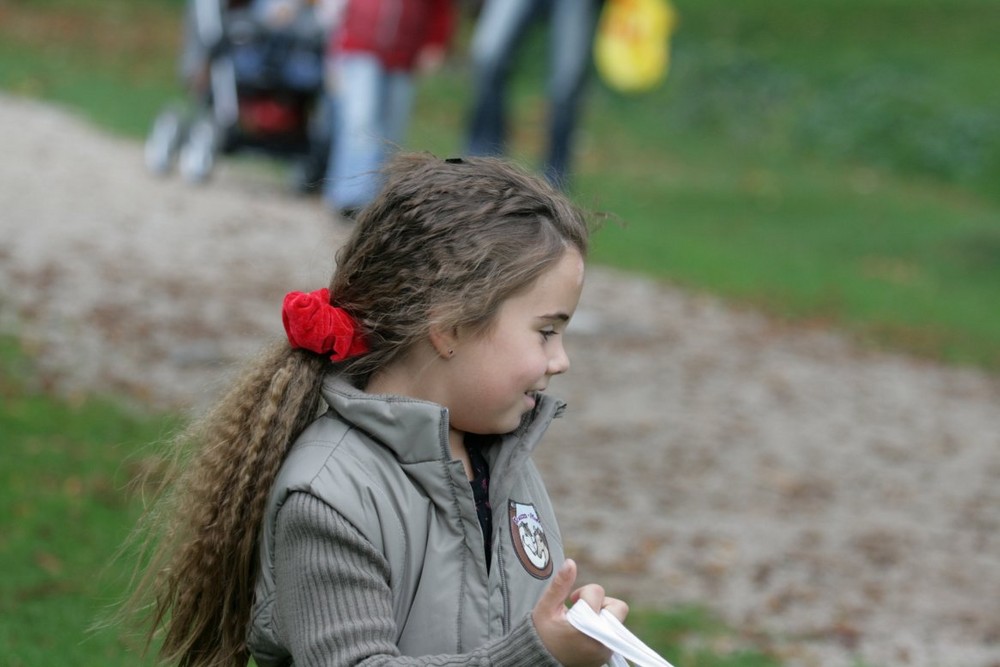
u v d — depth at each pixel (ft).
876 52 253.24
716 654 50.26
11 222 101.60
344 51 113.50
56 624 43.14
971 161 216.95
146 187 121.80
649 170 194.08
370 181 26.55
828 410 92.27
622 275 125.18
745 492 72.74
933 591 61.46
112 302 86.12
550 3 117.91
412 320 21.84
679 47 247.70
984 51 257.75
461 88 215.72
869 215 183.01
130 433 63.41
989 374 113.19
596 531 63.82
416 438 21.30
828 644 53.57
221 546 22.33
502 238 21.71
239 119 124.06
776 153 215.10
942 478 80.48
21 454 58.39
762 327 114.73
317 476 21.21
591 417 82.58
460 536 21.48
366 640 20.39
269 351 23.38
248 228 111.86
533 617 20.12
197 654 23.31
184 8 237.04
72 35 209.87
